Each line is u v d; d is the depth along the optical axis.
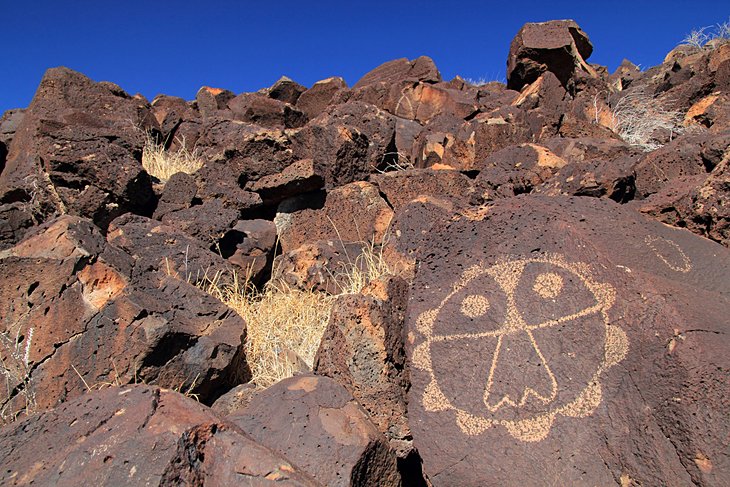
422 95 7.87
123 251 3.60
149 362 3.26
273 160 5.74
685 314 2.41
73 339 3.22
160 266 4.58
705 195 3.53
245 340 3.72
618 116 7.76
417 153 6.46
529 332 2.63
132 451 2.04
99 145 5.30
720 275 2.80
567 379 2.49
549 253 2.78
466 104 7.63
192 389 3.41
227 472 2.07
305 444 2.55
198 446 2.12
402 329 3.04
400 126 7.11
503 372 2.58
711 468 2.12
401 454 2.85
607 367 2.46
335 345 3.00
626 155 5.17
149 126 8.11
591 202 3.05
